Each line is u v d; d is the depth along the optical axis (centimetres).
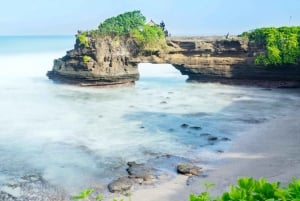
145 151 3591
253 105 5550
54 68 8194
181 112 5209
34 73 9438
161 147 3703
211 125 4519
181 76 8856
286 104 5562
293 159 3231
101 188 2777
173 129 4338
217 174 3006
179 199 2591
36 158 3397
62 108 5500
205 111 5250
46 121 4741
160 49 7588
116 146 3741
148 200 2580
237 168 3116
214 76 7269
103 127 4450
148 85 7581
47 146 3738
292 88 6750
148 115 5050
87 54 7312
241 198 620
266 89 6744
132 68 7606
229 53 7275
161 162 3306
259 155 3403
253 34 7225
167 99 6112
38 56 14250
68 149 3650
